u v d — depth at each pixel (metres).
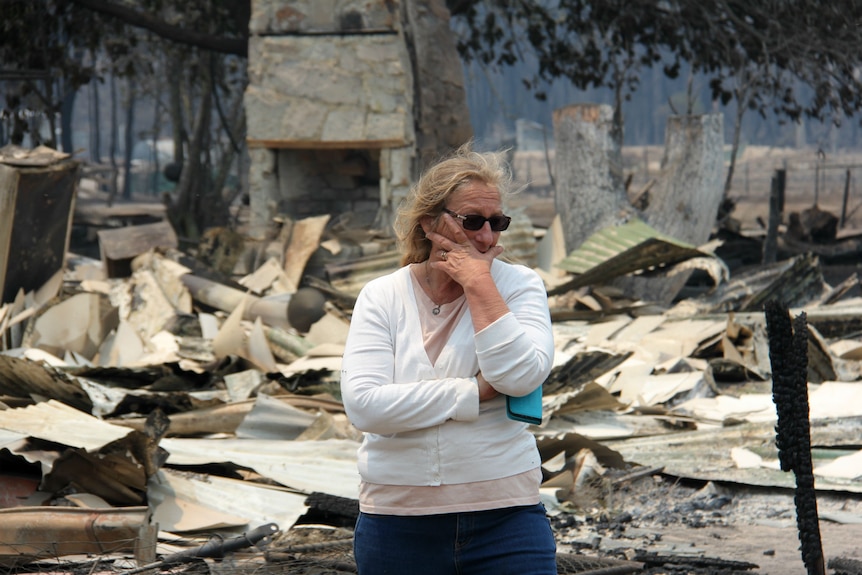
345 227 12.94
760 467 5.99
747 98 20.62
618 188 14.19
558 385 7.05
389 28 13.46
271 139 13.66
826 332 10.12
